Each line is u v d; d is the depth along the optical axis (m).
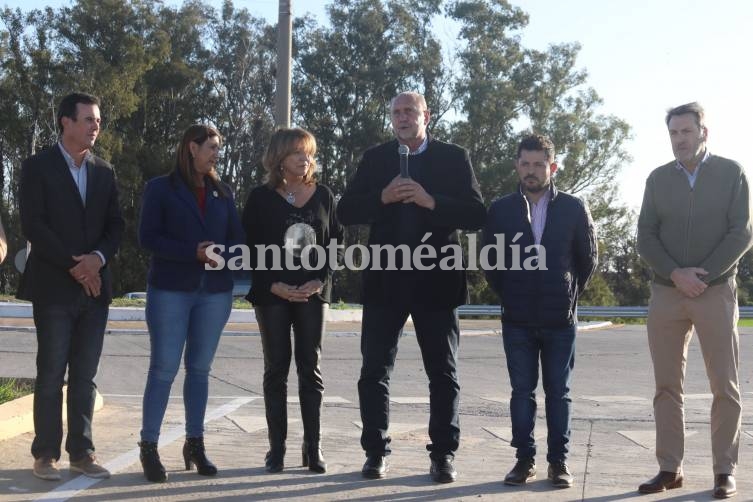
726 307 5.47
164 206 5.82
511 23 50.50
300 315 6.00
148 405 5.72
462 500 5.33
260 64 54.62
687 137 5.48
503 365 13.84
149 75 51.50
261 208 6.04
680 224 5.55
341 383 11.34
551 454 5.76
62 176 5.67
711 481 5.88
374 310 5.94
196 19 53.75
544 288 5.81
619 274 61.50
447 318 5.91
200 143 5.83
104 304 5.85
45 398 5.64
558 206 5.88
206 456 6.16
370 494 5.42
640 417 8.74
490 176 47.31
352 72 50.84
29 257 5.72
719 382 5.49
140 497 5.29
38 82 47.50
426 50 50.62
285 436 6.04
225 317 5.96
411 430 7.62
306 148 6.02
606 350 16.95
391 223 5.94
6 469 5.84
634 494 5.52
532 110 50.06
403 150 5.75
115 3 49.00
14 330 18.23
